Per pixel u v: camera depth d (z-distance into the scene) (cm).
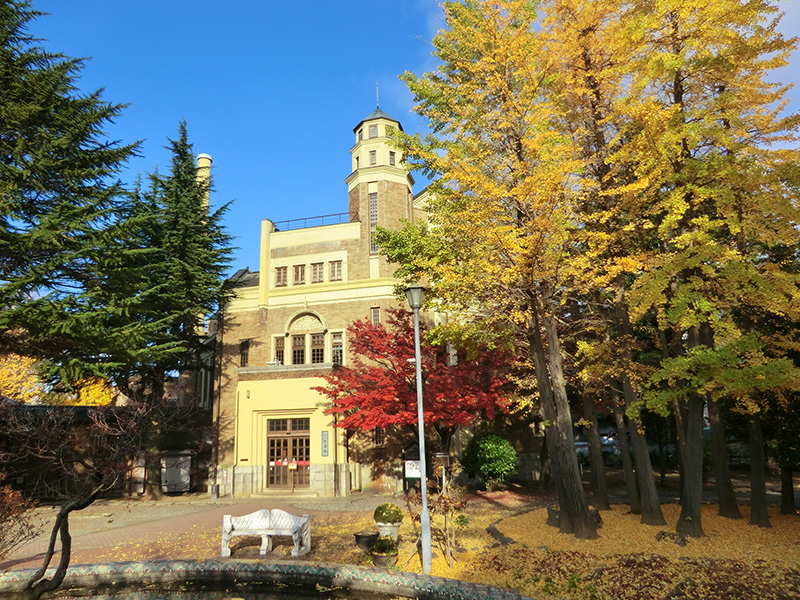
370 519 1741
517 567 1098
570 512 1330
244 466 2653
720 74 1230
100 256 1928
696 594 892
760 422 1459
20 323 1731
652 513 1398
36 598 731
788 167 1084
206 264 3094
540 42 1274
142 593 1026
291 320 3244
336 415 2577
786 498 1541
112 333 1944
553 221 1213
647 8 1299
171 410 2930
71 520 1977
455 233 1387
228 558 1246
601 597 909
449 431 2094
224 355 3281
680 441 1616
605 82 1372
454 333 1477
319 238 3322
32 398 3309
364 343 2194
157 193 2986
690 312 1131
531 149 1224
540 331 1614
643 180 1175
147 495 2698
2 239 1789
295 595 1008
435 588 919
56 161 2030
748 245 1505
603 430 4225
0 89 2030
